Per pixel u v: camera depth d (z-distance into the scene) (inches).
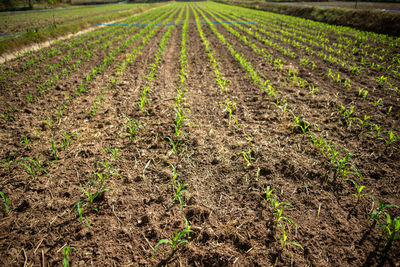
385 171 115.8
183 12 1261.1
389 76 245.1
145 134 157.6
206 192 110.5
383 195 103.3
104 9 1440.7
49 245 87.2
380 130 150.3
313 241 85.7
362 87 221.3
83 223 95.4
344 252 81.1
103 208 102.4
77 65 323.0
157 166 127.9
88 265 79.8
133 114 186.2
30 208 102.7
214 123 170.2
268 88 216.8
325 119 167.6
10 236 90.7
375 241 84.1
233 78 263.4
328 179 113.4
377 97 198.2
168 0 2716.5
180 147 142.6
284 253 82.3
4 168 127.0
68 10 1360.7
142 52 393.7
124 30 649.0
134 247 86.1
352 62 299.1
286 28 587.2
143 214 99.7
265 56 339.0
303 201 102.7
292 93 216.1
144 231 92.2
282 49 376.5
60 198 107.8
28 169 125.0
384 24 467.2
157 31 623.8
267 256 81.7
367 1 994.7
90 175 121.5
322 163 123.8
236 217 97.3
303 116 172.7
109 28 685.9
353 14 568.4
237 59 328.8
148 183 116.2
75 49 422.0
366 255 79.6
